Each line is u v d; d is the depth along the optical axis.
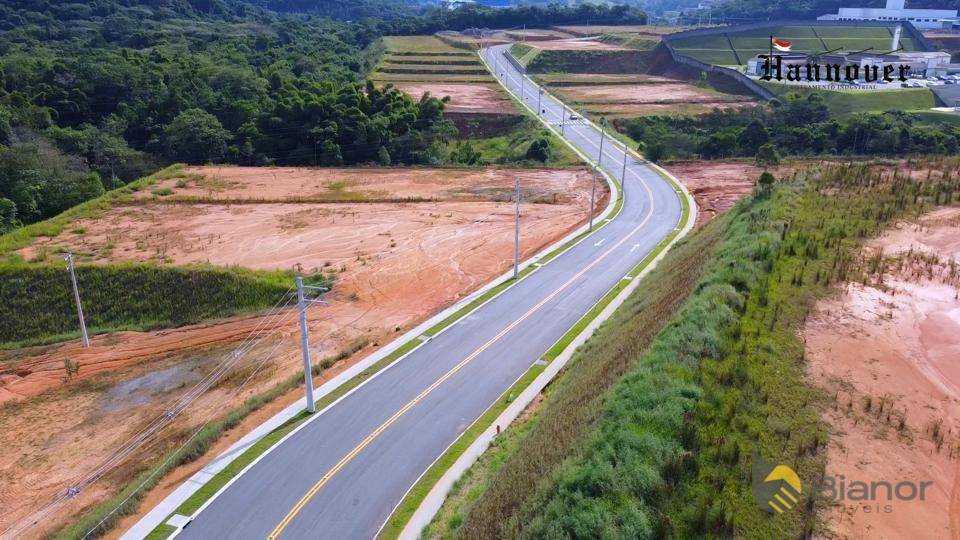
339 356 34.94
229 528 21.83
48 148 73.88
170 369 36.50
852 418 17.88
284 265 48.31
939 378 19.58
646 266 46.59
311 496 23.28
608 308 39.25
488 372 32.12
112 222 57.72
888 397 18.70
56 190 67.12
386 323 40.22
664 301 29.89
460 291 44.34
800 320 22.89
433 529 20.73
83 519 23.69
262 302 43.81
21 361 38.50
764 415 18.02
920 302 24.02
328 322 40.53
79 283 45.34
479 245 52.34
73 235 54.31
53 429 31.34
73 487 26.39
